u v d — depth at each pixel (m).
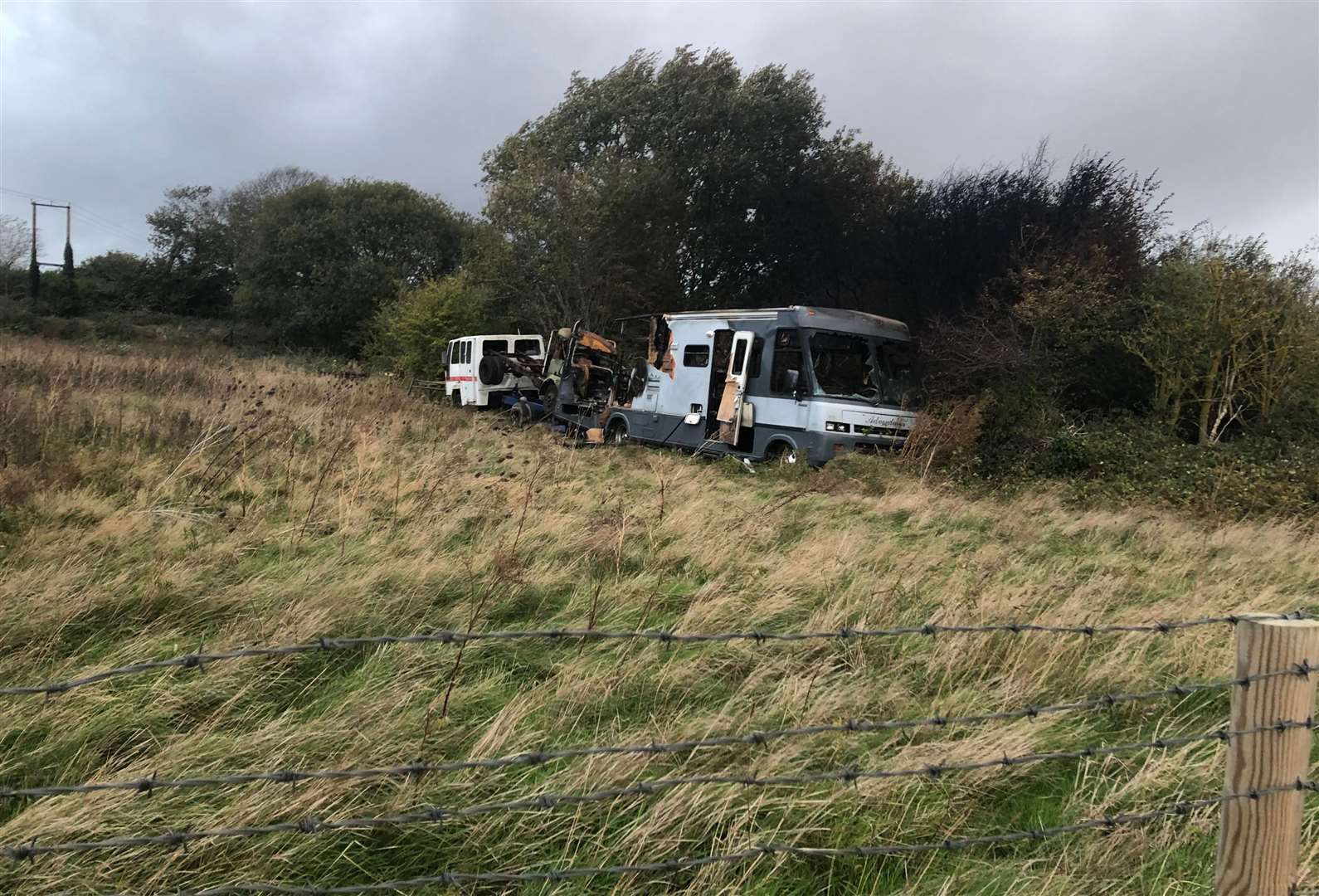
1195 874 2.92
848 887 2.88
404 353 28.33
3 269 51.19
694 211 27.11
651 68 28.83
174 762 3.14
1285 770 2.20
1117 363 14.55
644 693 4.12
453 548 6.57
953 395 13.91
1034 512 10.45
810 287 24.67
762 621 5.18
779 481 11.58
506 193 25.86
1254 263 13.74
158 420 10.59
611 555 6.51
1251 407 13.98
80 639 4.45
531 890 2.73
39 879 2.54
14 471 7.36
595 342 19.44
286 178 59.66
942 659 4.56
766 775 3.30
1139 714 4.16
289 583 5.29
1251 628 2.21
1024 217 15.71
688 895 2.71
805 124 27.45
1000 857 3.04
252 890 2.56
